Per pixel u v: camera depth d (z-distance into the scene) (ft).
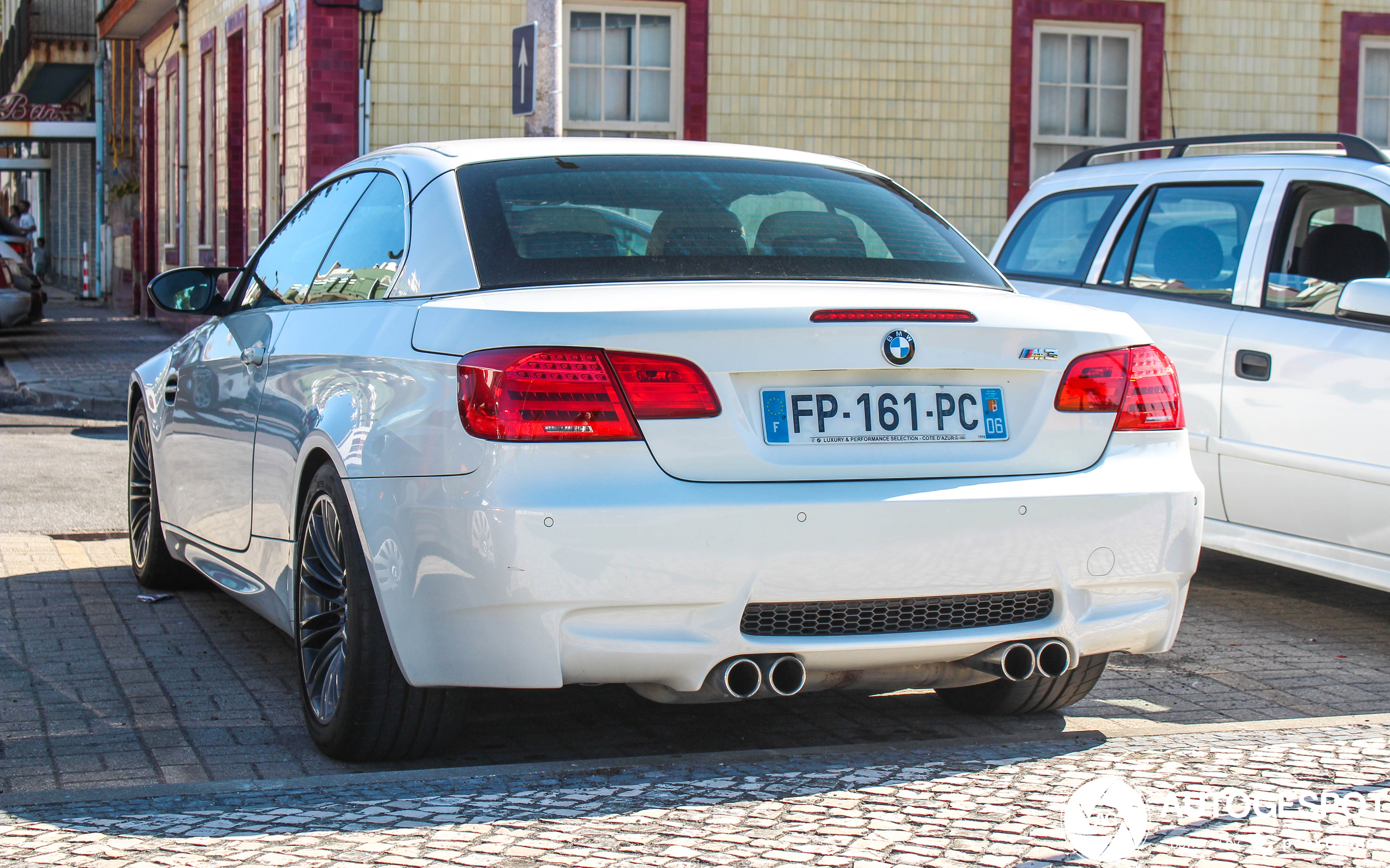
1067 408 12.75
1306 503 19.76
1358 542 19.16
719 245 13.60
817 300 12.12
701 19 47.96
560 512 11.25
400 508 12.05
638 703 15.71
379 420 12.52
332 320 14.30
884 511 11.82
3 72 136.98
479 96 46.78
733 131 48.60
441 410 11.83
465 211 13.53
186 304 18.40
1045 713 15.46
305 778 12.37
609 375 11.51
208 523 17.57
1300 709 16.03
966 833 11.10
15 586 21.18
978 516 12.11
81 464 34.12
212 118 67.82
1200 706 16.10
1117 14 50.93
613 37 47.88
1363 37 53.31
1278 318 20.42
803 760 13.10
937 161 49.98
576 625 11.43
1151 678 17.33
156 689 15.89
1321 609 21.38
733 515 11.51
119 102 99.81
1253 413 20.40
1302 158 21.27
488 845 10.73
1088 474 12.73
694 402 11.62
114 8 79.77
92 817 11.35
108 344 66.33
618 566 11.34
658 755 13.89
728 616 11.63
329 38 45.75
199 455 17.83
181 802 11.77
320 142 46.03
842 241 14.19
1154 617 13.07
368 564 12.44
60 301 108.99
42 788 12.52
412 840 10.84
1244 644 19.15
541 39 31.17
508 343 11.63
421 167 14.70
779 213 14.35
